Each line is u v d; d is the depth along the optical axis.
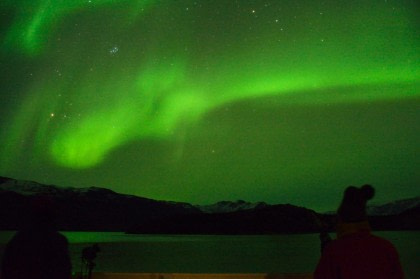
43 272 1.83
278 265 10.12
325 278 1.65
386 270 1.58
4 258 1.86
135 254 13.14
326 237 2.21
